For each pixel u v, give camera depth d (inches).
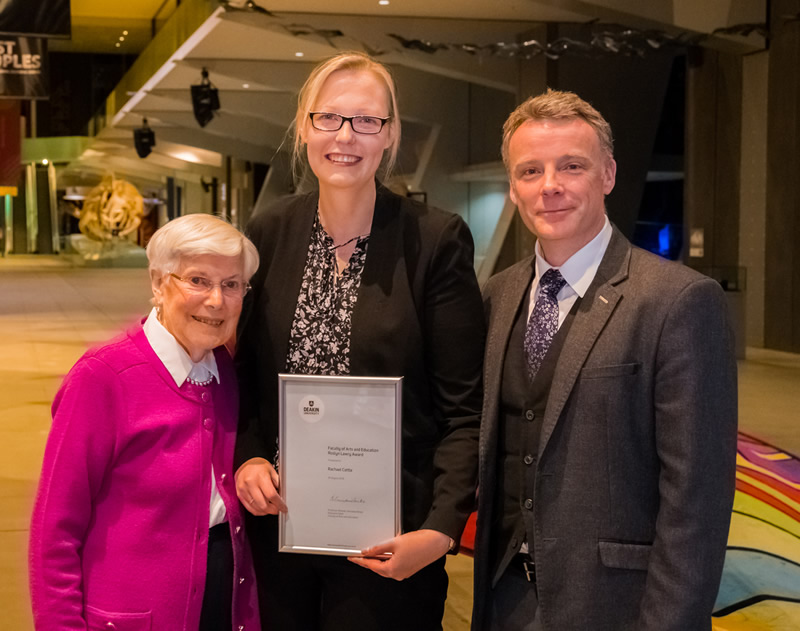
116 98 970.7
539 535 63.6
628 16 435.2
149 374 66.1
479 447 69.0
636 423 61.8
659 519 59.7
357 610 70.6
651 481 62.2
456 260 71.3
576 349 63.4
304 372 71.4
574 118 64.6
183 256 65.4
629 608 61.9
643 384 61.4
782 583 137.2
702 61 478.3
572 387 62.9
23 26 411.2
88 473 63.9
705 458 58.5
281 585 72.2
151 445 65.6
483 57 544.1
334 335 71.2
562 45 473.4
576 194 64.1
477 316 71.9
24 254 1505.9
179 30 569.9
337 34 473.4
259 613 71.3
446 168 729.6
